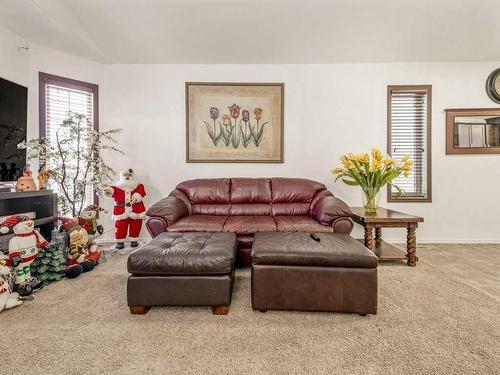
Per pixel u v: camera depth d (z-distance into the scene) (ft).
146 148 11.22
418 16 8.96
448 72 11.02
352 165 9.07
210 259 5.37
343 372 3.84
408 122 11.31
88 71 10.66
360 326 5.00
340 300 5.33
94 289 6.62
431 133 11.10
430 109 11.05
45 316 5.35
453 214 11.16
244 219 8.79
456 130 11.07
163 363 4.03
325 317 5.33
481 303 5.84
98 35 9.53
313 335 4.72
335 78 11.16
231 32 9.52
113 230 11.27
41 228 8.29
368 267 5.29
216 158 11.29
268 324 5.08
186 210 9.52
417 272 7.72
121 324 5.06
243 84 11.17
